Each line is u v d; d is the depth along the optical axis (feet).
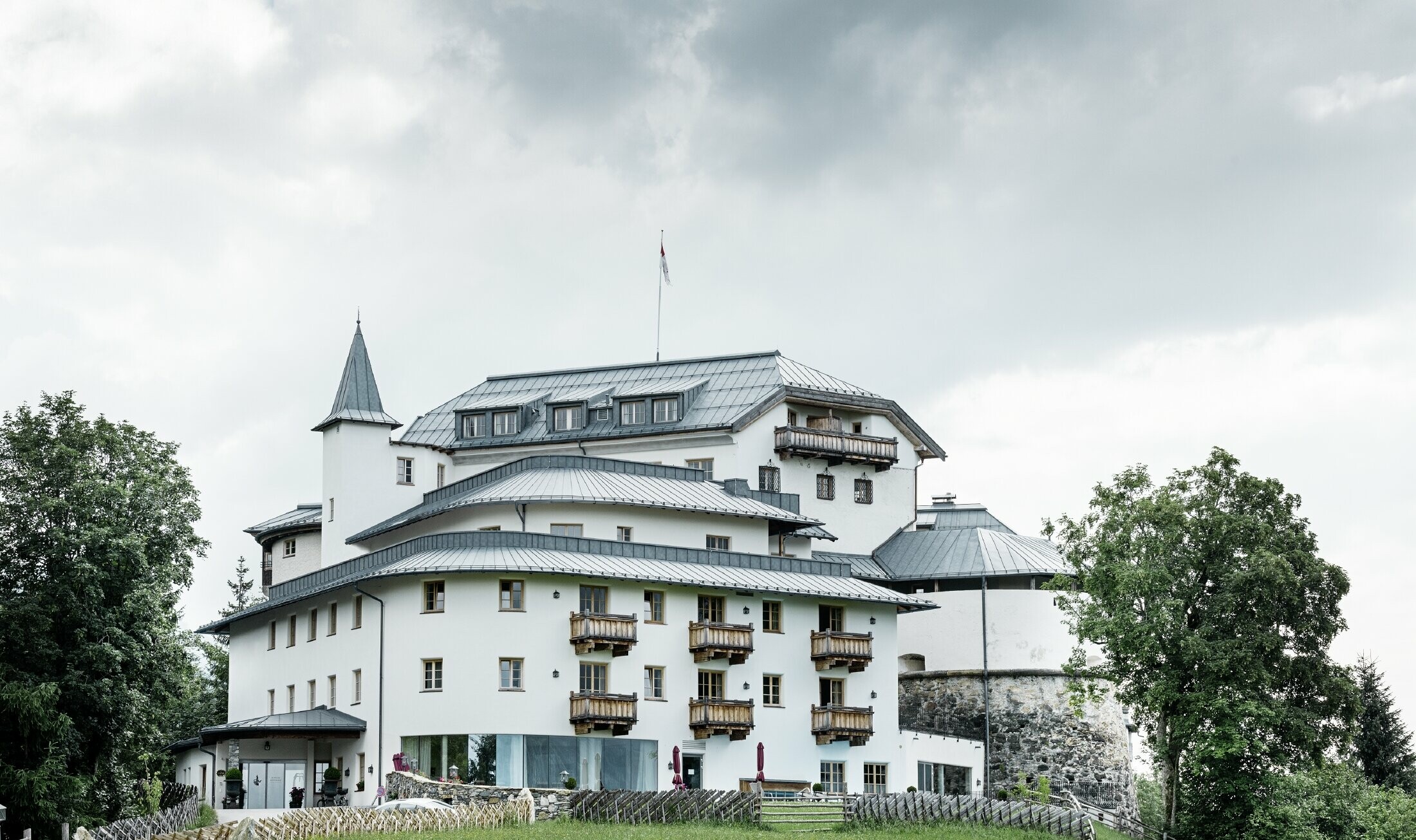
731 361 336.49
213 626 298.56
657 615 248.73
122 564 241.76
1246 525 244.01
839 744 263.90
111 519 242.78
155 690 251.60
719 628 249.75
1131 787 297.12
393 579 241.96
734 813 213.05
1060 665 293.43
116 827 173.06
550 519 263.70
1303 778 263.90
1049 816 219.00
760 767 246.47
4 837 219.61
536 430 330.34
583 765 236.63
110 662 236.22
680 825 205.05
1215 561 248.11
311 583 269.23
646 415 322.55
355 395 308.60
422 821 187.11
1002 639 295.48
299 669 265.54
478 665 234.17
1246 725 238.89
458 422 334.24
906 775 272.31
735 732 250.98
